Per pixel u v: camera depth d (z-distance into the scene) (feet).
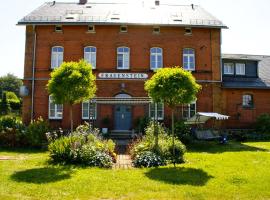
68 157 45.85
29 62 86.63
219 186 33.35
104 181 34.99
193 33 89.71
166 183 34.37
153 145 49.49
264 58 107.76
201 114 71.51
